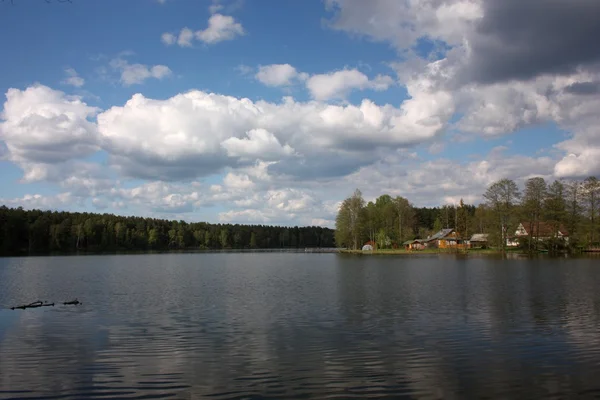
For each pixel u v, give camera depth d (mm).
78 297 37625
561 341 20812
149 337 22188
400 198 164375
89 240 176750
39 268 76062
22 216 156125
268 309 30344
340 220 151875
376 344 20453
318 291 40469
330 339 21453
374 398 14055
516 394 14336
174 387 15094
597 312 27906
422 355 18641
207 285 47281
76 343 21094
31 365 17656
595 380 15555
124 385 15352
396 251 146125
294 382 15477
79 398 14289
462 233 139875
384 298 35062
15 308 31328
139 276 59906
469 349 19531
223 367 17188
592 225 99438
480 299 33750
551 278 48781
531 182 106875
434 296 35750
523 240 111000
